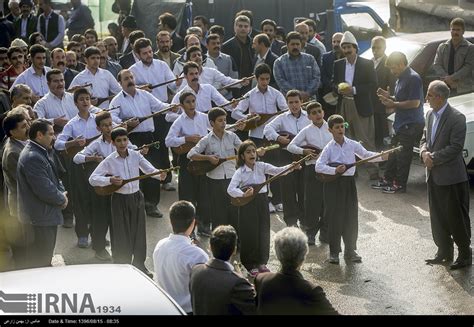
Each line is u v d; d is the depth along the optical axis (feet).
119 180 34.14
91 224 38.04
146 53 46.73
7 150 33.78
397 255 37.27
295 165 35.37
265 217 35.24
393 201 44.55
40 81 46.37
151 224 42.24
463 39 50.26
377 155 36.24
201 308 23.45
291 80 47.67
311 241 39.14
